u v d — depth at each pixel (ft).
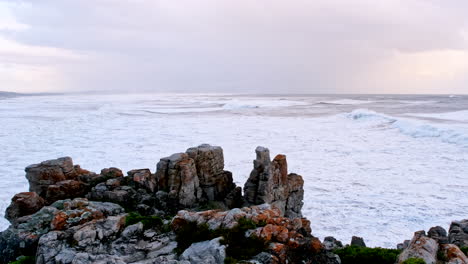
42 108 369.71
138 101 594.65
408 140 163.12
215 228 31.68
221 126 220.23
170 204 45.11
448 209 76.23
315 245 29.27
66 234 29.66
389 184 95.30
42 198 42.01
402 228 67.00
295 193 58.29
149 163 116.16
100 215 33.63
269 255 27.61
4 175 101.96
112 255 28.12
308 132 193.06
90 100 621.72
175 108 401.70
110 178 48.83
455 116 280.10
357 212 75.36
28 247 30.45
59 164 46.96
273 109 390.42
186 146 147.95
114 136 174.81
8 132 183.52
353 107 424.87
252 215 32.83
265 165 51.78
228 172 54.29
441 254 28.12
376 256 31.17
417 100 620.08
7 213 38.70
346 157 129.49
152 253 29.22
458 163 116.67
